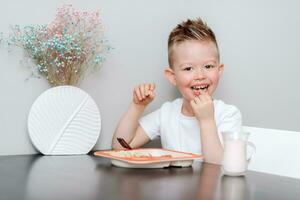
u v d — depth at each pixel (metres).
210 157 1.32
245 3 1.89
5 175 1.03
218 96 1.83
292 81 2.03
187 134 1.57
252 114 1.93
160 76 1.71
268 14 1.95
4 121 1.40
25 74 1.42
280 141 1.40
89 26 1.53
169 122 1.60
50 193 0.82
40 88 1.46
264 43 1.95
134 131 1.57
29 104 1.44
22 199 0.77
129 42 1.62
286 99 2.02
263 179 1.04
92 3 1.54
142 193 0.83
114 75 1.60
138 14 1.64
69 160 1.31
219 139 1.36
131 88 1.64
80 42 1.50
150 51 1.68
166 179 0.99
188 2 1.76
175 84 1.59
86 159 1.33
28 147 1.44
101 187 0.89
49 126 1.42
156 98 1.70
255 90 1.93
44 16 1.45
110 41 1.58
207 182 0.97
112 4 1.58
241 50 1.89
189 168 1.18
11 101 1.40
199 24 1.57
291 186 0.96
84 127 1.48
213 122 1.36
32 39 1.40
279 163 1.39
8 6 1.38
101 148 1.59
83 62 1.51
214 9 1.82
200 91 1.51
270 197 0.83
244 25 1.89
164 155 1.26
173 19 1.73
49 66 1.45
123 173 1.07
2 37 1.37
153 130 1.62
